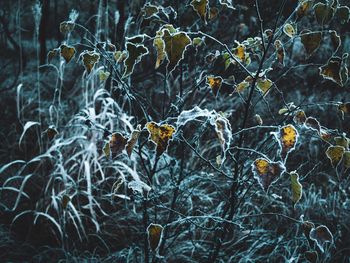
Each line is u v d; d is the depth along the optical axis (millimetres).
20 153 3826
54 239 3211
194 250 2934
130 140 1825
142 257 2750
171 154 3525
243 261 2799
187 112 1696
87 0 5484
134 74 4312
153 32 3637
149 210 3088
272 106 4043
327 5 1772
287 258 2904
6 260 3043
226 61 2219
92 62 2018
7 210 3295
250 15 3658
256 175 1641
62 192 3080
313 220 3242
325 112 4094
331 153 1888
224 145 1644
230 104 3994
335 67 1804
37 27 3375
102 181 3184
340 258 3037
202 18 1834
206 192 3361
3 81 4930
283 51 2100
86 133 3451
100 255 3098
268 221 3213
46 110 4160
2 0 5676
